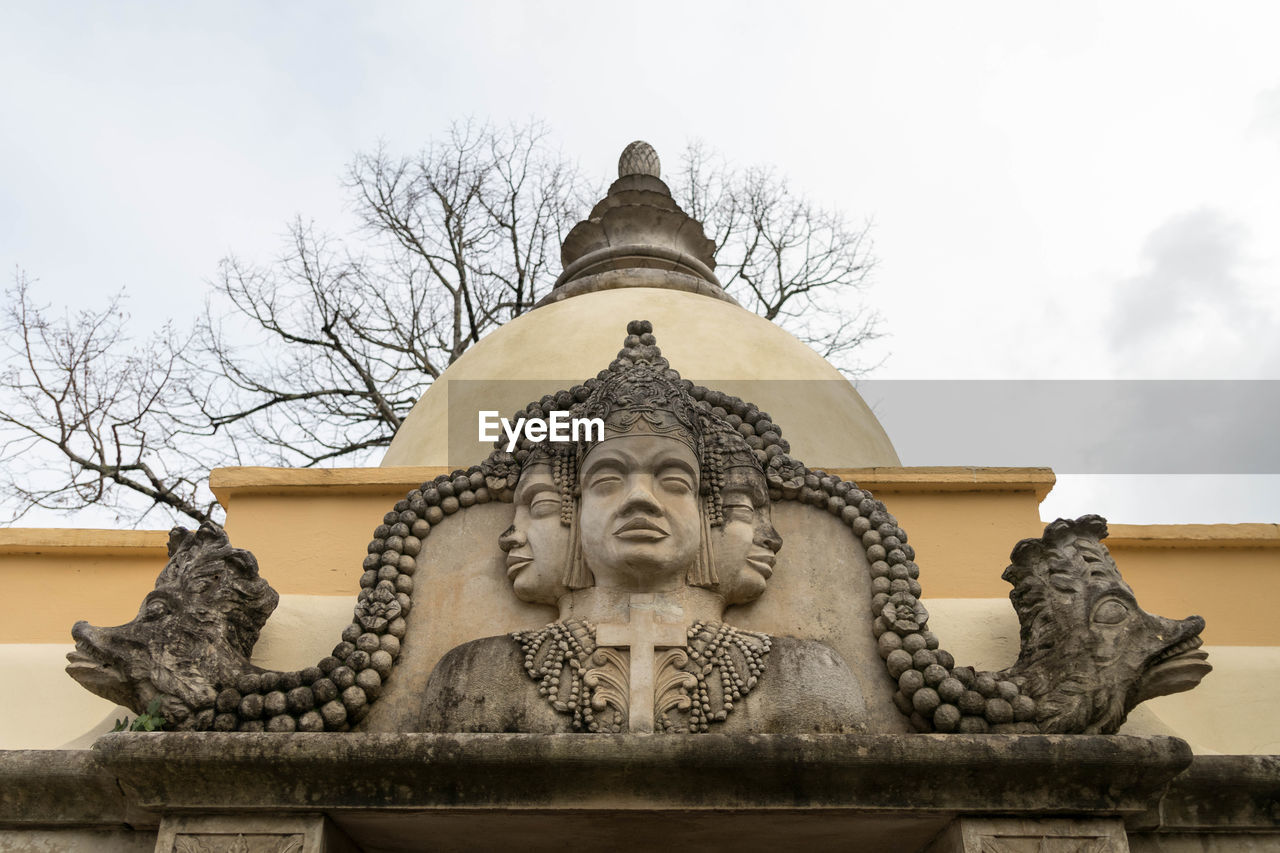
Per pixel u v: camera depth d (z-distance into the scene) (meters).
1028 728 3.98
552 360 7.12
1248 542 6.56
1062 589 4.24
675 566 4.23
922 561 6.18
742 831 4.08
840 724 4.03
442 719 4.04
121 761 3.79
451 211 17.83
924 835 4.08
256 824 3.85
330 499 6.08
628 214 8.79
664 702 4.01
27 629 6.14
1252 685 5.11
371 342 16.81
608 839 4.16
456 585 4.49
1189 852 4.12
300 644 4.54
